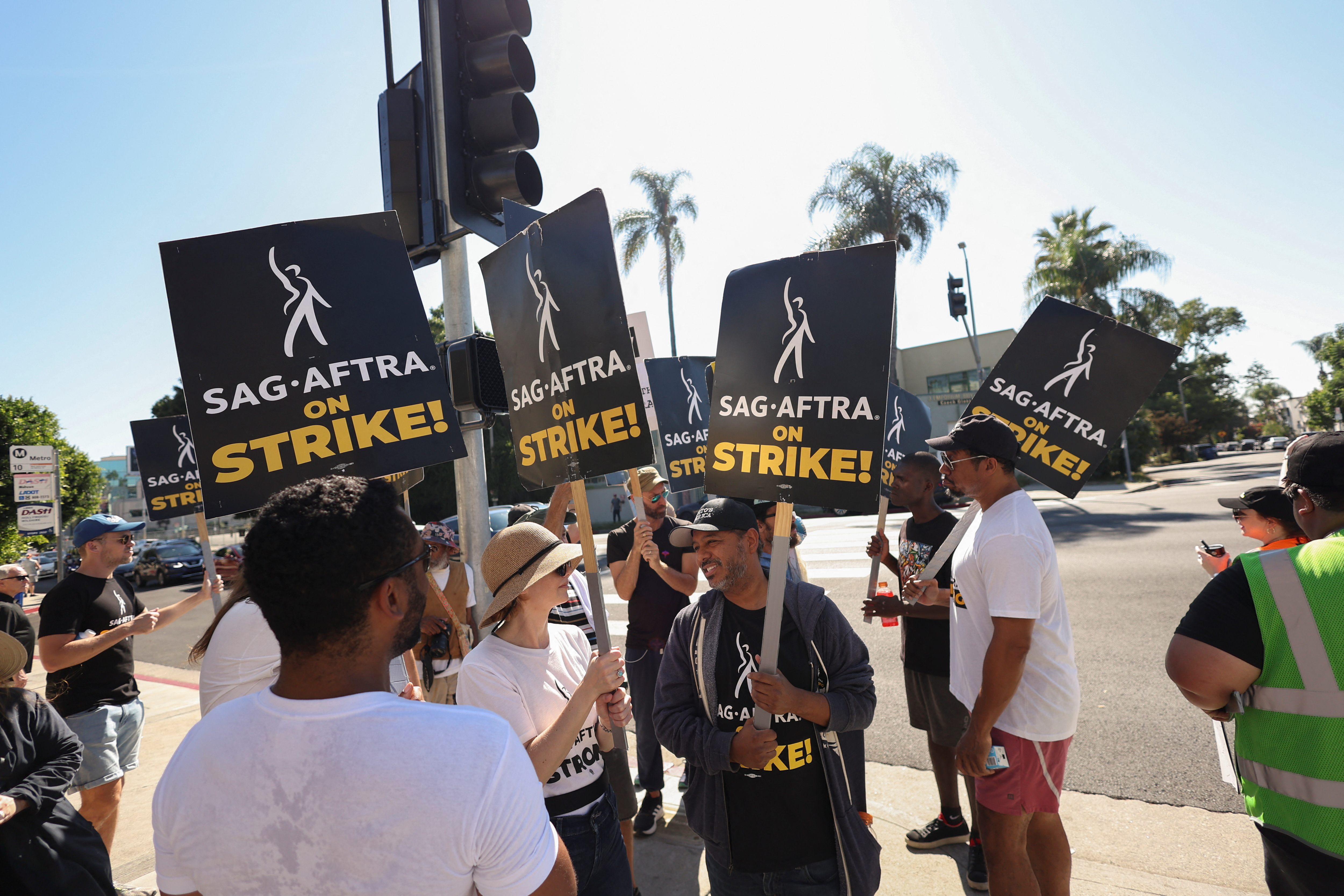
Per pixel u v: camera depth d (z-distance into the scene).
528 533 2.05
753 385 2.24
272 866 0.94
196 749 1.03
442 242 3.38
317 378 2.04
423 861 0.93
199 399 1.93
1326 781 1.52
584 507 2.16
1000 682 2.14
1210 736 4.10
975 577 2.32
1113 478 30.41
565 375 2.23
